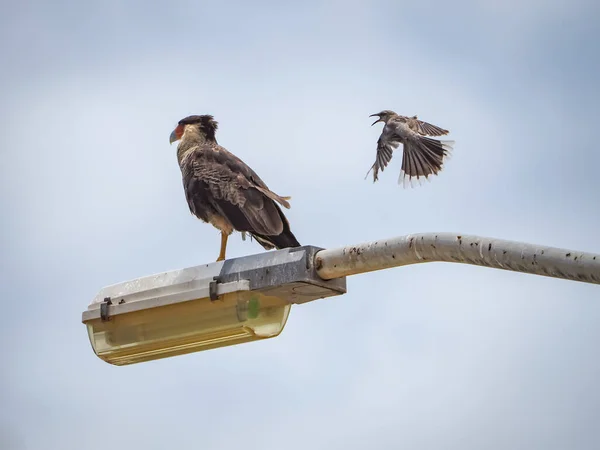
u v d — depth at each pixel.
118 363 12.00
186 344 11.50
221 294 11.02
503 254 9.05
